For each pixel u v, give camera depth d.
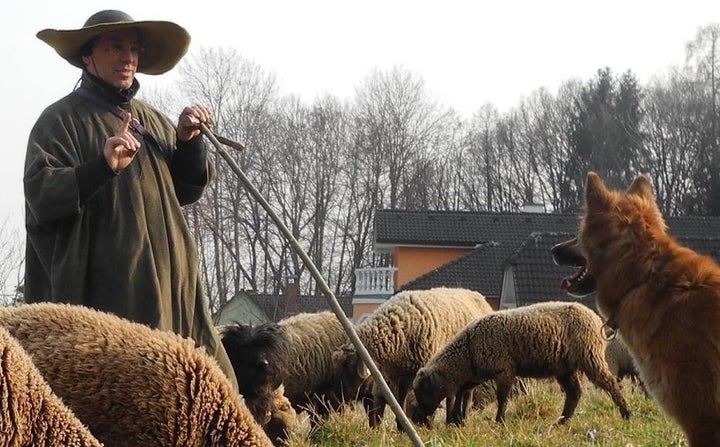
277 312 43.97
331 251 53.97
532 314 10.55
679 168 61.22
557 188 68.31
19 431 2.79
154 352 4.03
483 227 40.28
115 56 5.15
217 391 4.08
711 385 6.07
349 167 56.78
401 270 39.62
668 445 7.89
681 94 62.38
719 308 6.10
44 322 4.11
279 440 7.86
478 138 70.38
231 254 41.88
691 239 29.66
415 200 60.00
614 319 6.66
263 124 48.41
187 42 5.46
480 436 8.84
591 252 6.77
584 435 8.88
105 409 3.89
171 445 3.93
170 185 5.27
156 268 5.00
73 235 4.83
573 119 67.88
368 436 9.34
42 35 5.06
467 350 10.73
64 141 4.88
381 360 11.09
